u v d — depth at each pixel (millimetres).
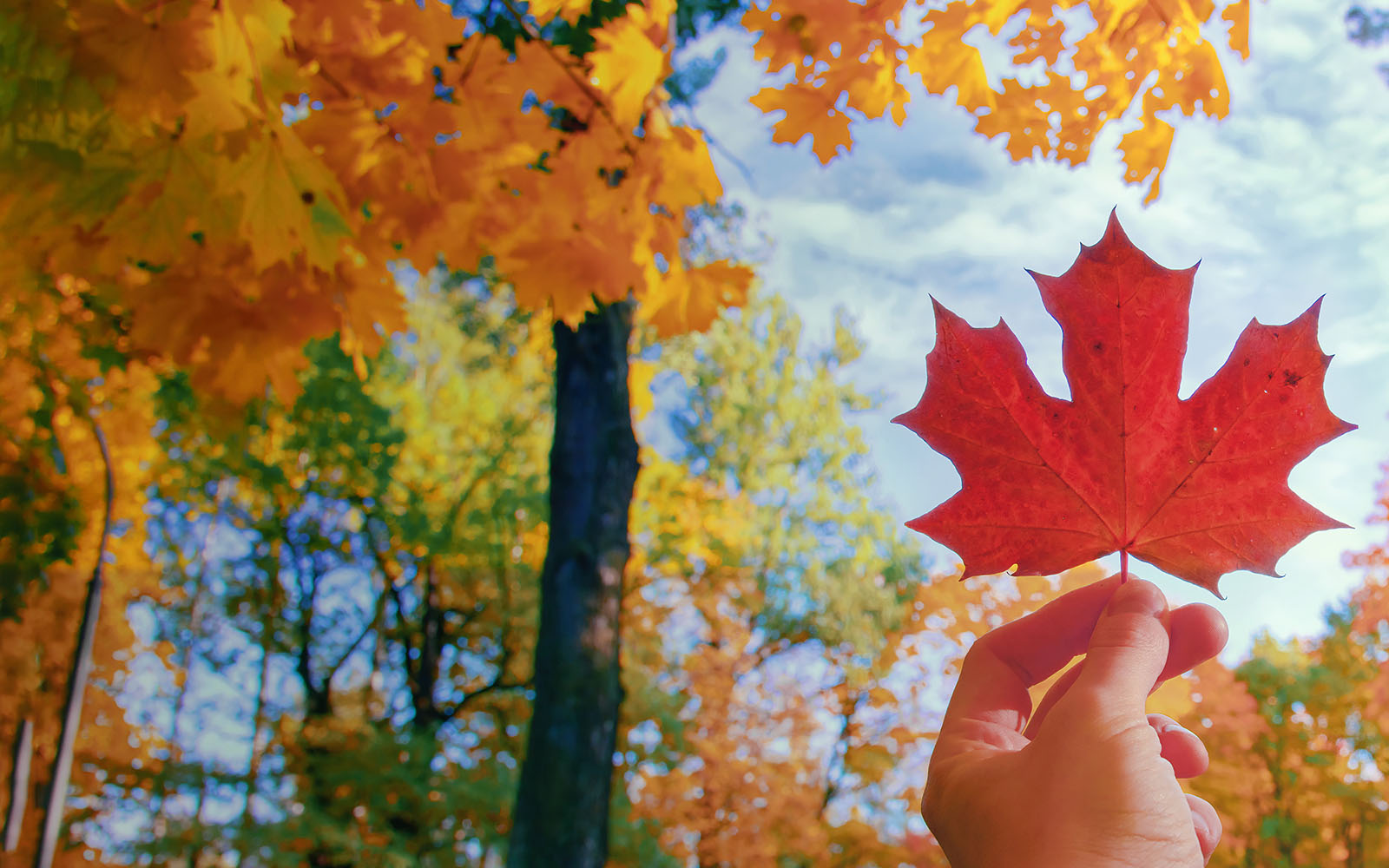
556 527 6285
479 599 18500
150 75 1765
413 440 17828
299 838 13273
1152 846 744
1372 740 16094
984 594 17391
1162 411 849
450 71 2430
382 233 2521
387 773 13969
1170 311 846
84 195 1956
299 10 2162
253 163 1882
